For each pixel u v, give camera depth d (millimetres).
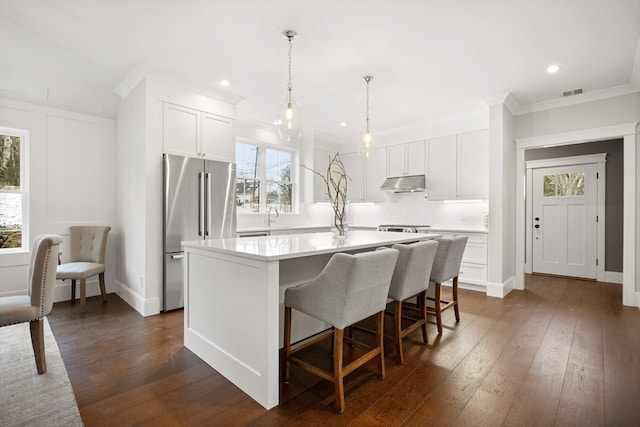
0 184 3531
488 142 4578
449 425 1604
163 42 2771
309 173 5949
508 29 2551
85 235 3785
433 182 5148
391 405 1771
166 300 3340
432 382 2008
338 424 1614
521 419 1646
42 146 3662
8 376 2043
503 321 3137
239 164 5211
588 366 2199
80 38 2715
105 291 3713
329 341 2684
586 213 5223
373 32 2598
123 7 2289
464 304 3727
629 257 3641
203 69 3285
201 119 3701
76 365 2197
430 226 5422
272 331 1765
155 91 3322
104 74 3406
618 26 2506
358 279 1706
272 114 4848
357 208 6496
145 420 1633
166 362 2252
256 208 5441
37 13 2363
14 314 1962
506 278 4234
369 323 3111
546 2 2223
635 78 3410
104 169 4094
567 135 4035
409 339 2695
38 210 3635
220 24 2502
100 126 4070
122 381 2002
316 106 4410
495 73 3354
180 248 3418
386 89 3801
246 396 1856
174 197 3369
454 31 2584
